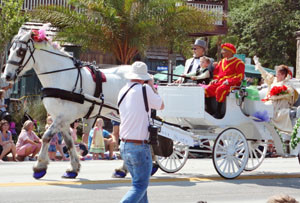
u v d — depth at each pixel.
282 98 11.64
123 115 6.78
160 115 10.82
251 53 39.94
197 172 11.94
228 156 10.81
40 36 10.02
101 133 15.56
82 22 22.89
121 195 8.81
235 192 9.52
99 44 23.34
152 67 30.36
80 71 10.33
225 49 11.14
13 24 20.47
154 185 9.98
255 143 12.33
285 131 11.60
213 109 11.21
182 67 24.80
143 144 6.69
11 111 19.14
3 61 21.25
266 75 12.48
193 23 24.55
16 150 14.59
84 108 10.31
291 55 40.31
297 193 9.69
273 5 38.50
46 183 9.76
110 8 22.92
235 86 11.02
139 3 23.48
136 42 23.06
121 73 10.94
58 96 9.92
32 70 22.97
